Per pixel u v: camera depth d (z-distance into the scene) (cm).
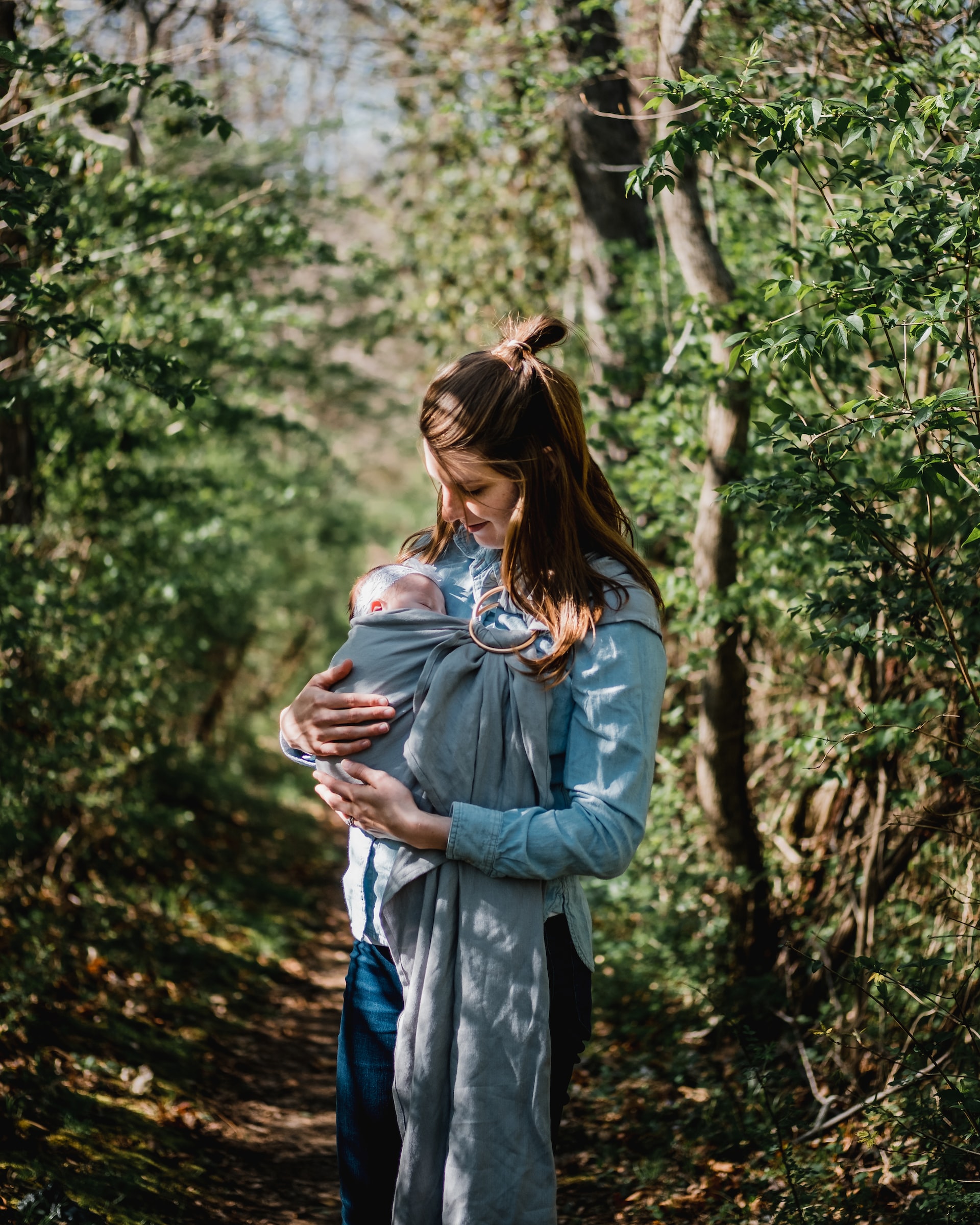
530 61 463
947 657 254
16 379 446
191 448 719
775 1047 300
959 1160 228
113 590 569
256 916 694
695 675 430
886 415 221
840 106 229
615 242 582
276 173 709
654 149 235
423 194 823
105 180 545
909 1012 317
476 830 163
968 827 312
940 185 233
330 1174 361
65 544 582
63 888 545
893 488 216
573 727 170
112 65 340
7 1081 343
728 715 395
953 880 320
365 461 1493
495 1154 163
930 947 318
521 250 755
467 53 715
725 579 383
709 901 430
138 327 523
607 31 495
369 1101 175
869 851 346
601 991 463
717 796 404
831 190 307
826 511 238
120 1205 297
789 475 245
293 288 712
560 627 168
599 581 171
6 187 306
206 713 1049
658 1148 341
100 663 559
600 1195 327
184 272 554
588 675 168
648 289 527
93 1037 415
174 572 629
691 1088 376
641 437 427
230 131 349
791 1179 261
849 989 350
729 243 461
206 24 585
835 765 338
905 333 235
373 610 191
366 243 664
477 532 181
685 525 421
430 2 729
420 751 169
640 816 166
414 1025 167
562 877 167
